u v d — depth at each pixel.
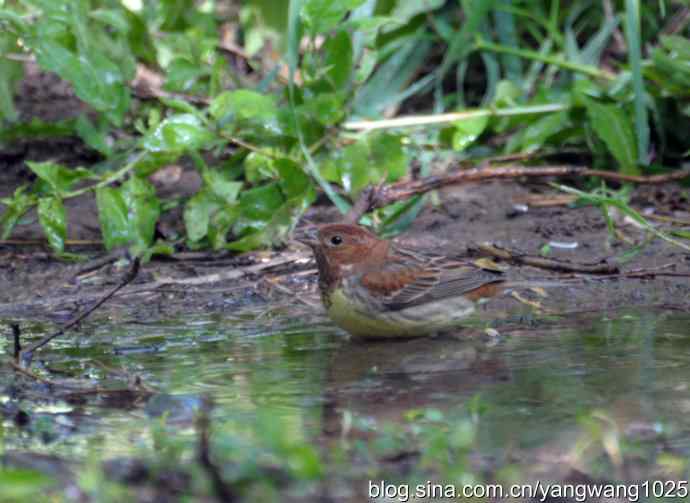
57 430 7.80
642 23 16.83
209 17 16.78
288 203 12.62
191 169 15.14
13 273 12.28
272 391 8.63
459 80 16.20
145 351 9.91
